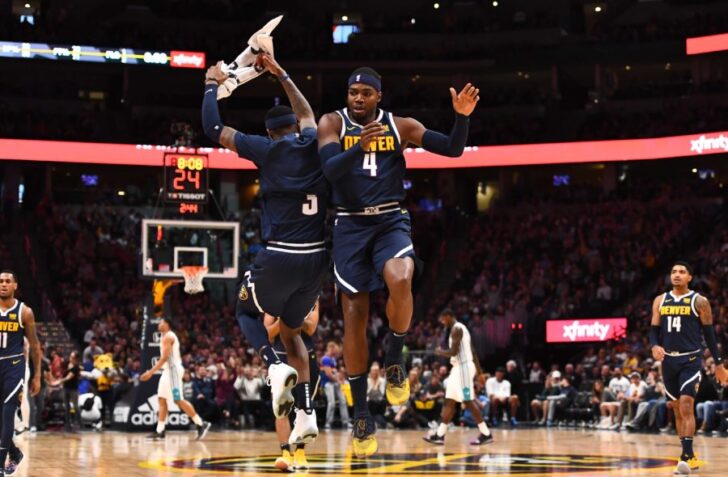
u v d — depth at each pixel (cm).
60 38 3225
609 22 3550
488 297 2800
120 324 2622
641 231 2962
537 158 3127
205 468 861
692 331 890
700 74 3338
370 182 563
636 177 3509
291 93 661
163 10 3588
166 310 1862
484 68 3412
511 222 3181
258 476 758
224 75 653
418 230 3266
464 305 2769
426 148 561
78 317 2695
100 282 2920
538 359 2572
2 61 3184
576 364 2467
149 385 1766
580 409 1988
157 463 937
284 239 630
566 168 3556
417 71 3450
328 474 762
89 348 2088
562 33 3528
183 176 2003
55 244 3005
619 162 3147
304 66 3434
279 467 769
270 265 632
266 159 634
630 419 1783
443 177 3447
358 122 570
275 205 636
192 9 3612
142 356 1777
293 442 671
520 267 2886
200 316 2677
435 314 2822
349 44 3641
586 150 3084
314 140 636
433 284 3078
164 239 1861
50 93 3488
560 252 3002
